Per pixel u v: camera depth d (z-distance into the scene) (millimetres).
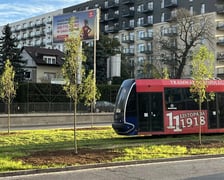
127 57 106625
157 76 62656
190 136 22266
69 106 51094
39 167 12094
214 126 22625
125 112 21000
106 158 13898
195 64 18703
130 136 22594
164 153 15086
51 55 86500
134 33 112375
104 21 122062
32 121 35625
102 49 78688
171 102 21734
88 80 15742
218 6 86625
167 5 99375
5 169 11719
